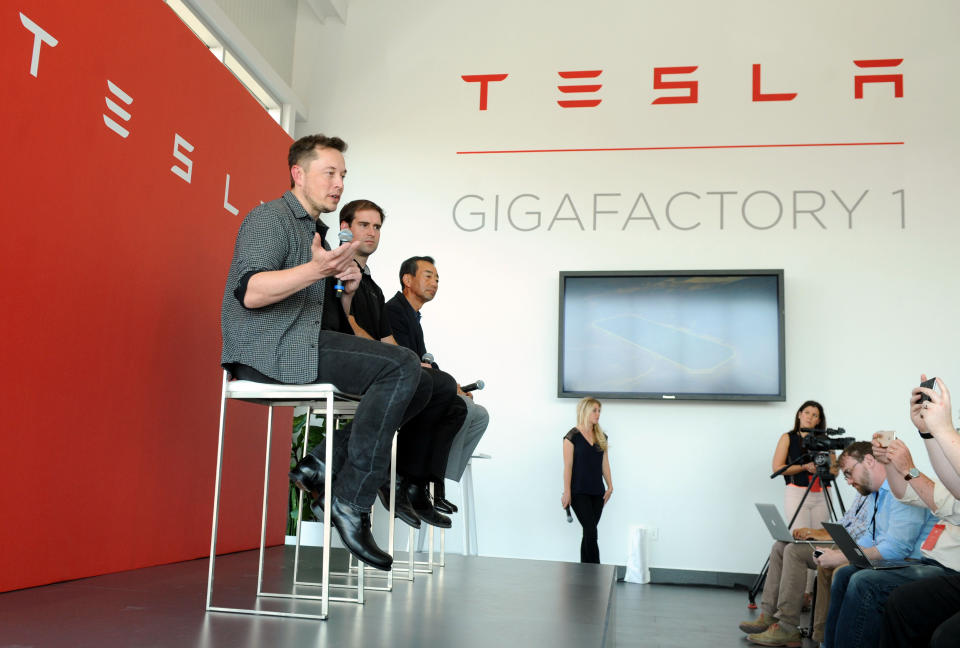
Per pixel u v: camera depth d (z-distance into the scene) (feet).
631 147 22.74
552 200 22.88
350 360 6.44
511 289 22.68
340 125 24.09
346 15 24.64
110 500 9.32
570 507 21.72
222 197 12.20
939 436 7.86
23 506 7.89
